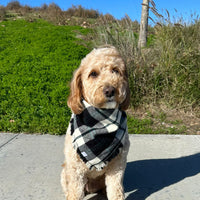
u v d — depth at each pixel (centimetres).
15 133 134
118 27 229
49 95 180
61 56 280
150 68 184
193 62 173
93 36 258
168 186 89
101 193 87
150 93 178
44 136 131
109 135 71
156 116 162
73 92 74
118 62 72
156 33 207
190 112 168
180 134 139
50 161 104
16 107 160
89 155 70
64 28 459
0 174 93
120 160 74
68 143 75
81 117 73
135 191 86
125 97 73
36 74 219
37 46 323
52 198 81
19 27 454
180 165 104
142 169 101
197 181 92
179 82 174
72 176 72
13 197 80
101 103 68
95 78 69
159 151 117
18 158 106
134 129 143
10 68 234
